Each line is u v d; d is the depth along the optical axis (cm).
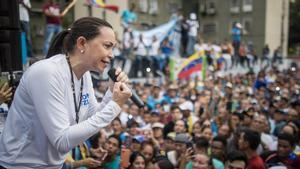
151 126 638
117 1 1902
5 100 218
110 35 169
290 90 1216
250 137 437
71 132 158
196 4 3189
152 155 454
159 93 973
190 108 800
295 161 429
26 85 164
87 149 418
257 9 2941
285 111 719
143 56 1432
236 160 395
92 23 167
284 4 3077
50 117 158
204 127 562
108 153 423
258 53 2956
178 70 1369
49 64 163
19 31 264
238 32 2067
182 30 1650
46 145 171
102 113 164
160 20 2716
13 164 172
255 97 1014
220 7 3105
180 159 465
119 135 517
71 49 172
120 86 169
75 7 1739
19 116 170
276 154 455
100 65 171
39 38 1753
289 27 3531
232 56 1941
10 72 241
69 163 358
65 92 168
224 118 695
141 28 2397
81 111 181
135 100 209
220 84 1274
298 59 2566
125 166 422
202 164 400
